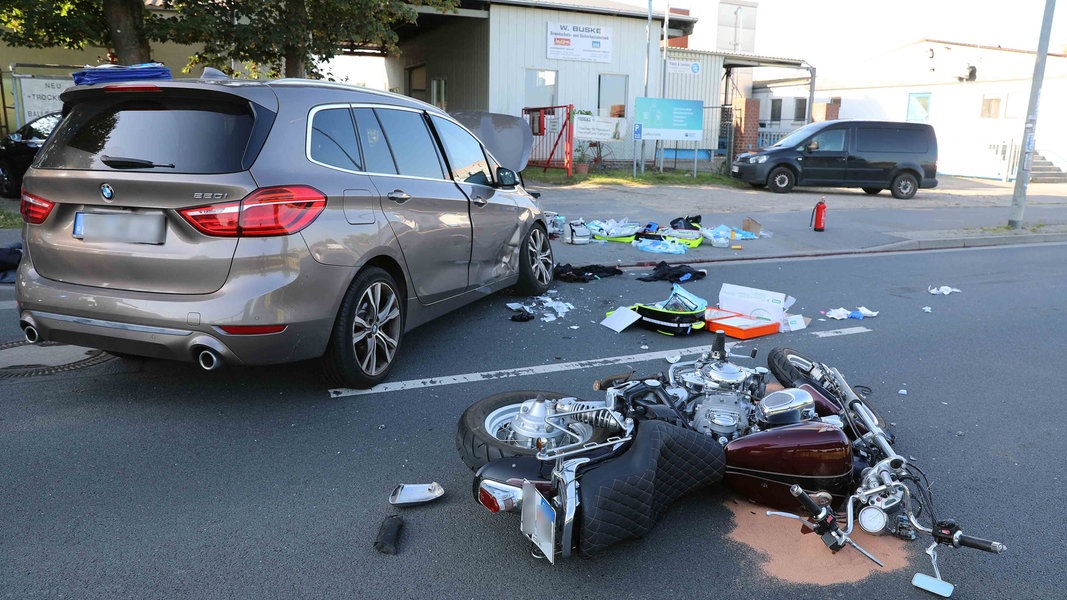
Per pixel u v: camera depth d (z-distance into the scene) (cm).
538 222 774
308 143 438
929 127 1952
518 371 553
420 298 540
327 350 461
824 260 1106
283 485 372
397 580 301
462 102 2336
